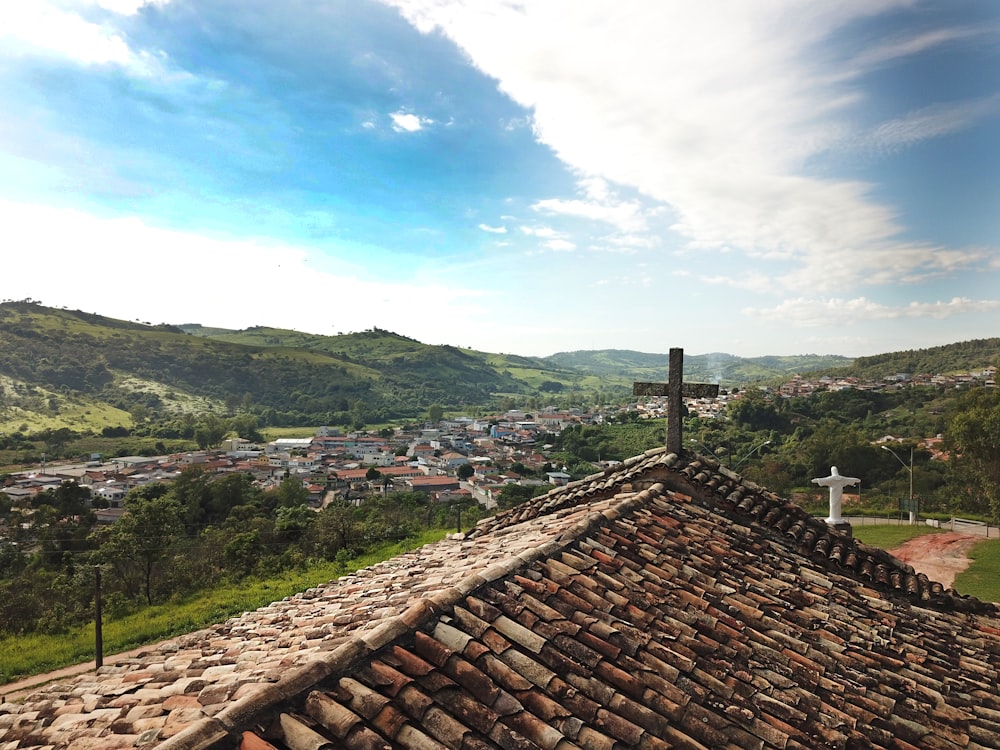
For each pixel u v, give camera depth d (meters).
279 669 4.07
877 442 60.88
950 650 6.09
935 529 35.59
